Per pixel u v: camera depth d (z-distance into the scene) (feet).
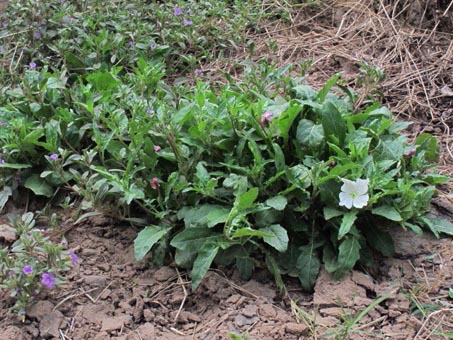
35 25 6.57
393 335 4.00
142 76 5.54
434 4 6.57
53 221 4.63
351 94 5.37
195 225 4.41
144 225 4.75
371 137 4.79
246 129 4.76
